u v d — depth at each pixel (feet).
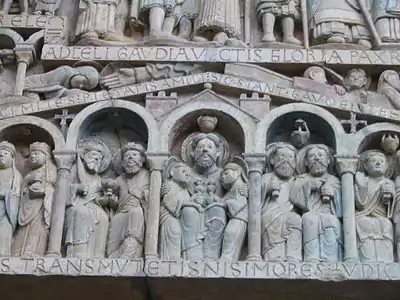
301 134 21.80
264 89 22.12
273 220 20.75
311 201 21.12
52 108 22.08
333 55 22.81
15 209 21.11
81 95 22.20
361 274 20.02
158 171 21.34
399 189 21.17
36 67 23.21
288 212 20.97
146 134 22.06
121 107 22.04
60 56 22.95
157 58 22.68
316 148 21.59
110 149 22.20
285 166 21.40
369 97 22.31
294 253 20.44
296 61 22.71
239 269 20.08
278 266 20.11
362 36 23.35
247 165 21.38
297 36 23.68
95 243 20.79
